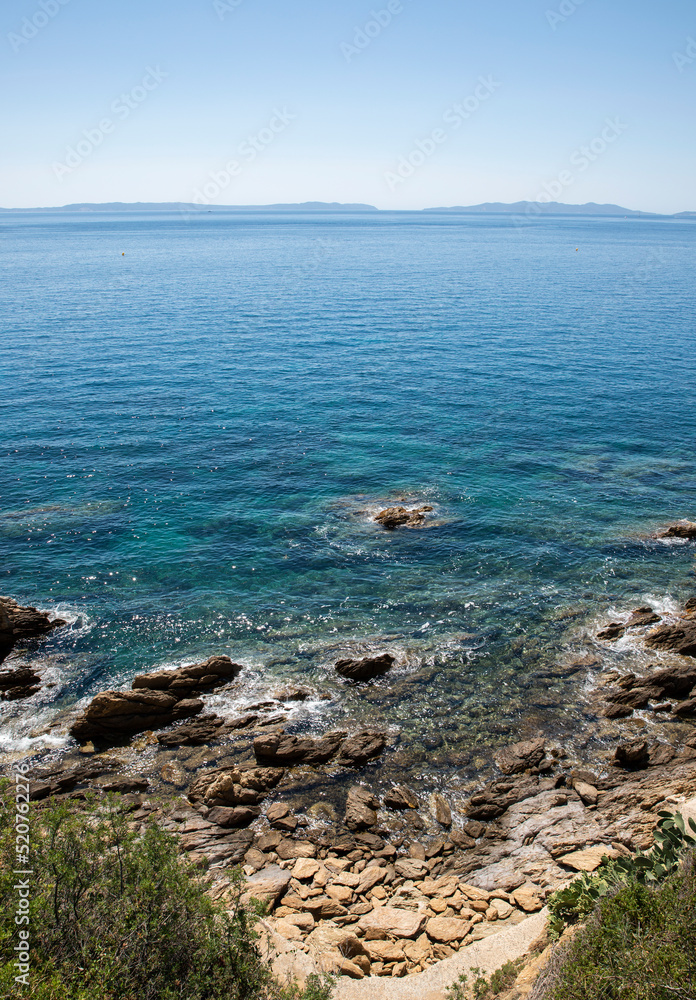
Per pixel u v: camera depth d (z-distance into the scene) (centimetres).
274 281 13025
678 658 2534
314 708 2323
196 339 7625
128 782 1980
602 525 3544
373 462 4338
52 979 870
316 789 1989
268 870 1678
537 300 10700
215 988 1017
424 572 3128
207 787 1962
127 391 5681
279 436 4769
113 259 18038
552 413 5256
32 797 1894
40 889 1035
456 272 14975
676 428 4934
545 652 2589
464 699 2362
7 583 2991
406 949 1411
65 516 3578
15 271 14562
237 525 3528
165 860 1166
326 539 3397
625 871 1226
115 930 1016
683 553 3284
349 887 1619
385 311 9569
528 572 3130
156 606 2864
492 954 1336
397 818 1892
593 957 942
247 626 2745
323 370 6425
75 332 7831
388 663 2497
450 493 3903
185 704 2284
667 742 2155
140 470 4175
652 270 15838
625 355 7000
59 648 2592
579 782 1989
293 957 1298
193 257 18862
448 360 6812
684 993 820
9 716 2266
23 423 4881
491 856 1748
